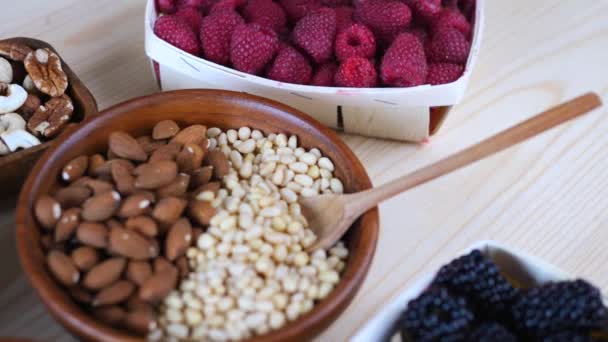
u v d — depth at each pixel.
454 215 0.64
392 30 0.66
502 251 0.55
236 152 0.62
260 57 0.64
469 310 0.53
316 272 0.56
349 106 0.63
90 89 0.69
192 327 0.55
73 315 0.51
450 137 0.68
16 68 0.65
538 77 0.72
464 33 0.67
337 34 0.66
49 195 0.57
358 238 0.56
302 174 0.61
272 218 0.58
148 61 0.71
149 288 0.54
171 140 0.61
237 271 0.56
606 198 0.65
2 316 0.58
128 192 0.57
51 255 0.54
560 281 0.53
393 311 0.53
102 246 0.55
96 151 0.60
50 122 0.62
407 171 0.66
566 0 0.77
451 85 0.62
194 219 0.57
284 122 0.61
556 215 0.64
